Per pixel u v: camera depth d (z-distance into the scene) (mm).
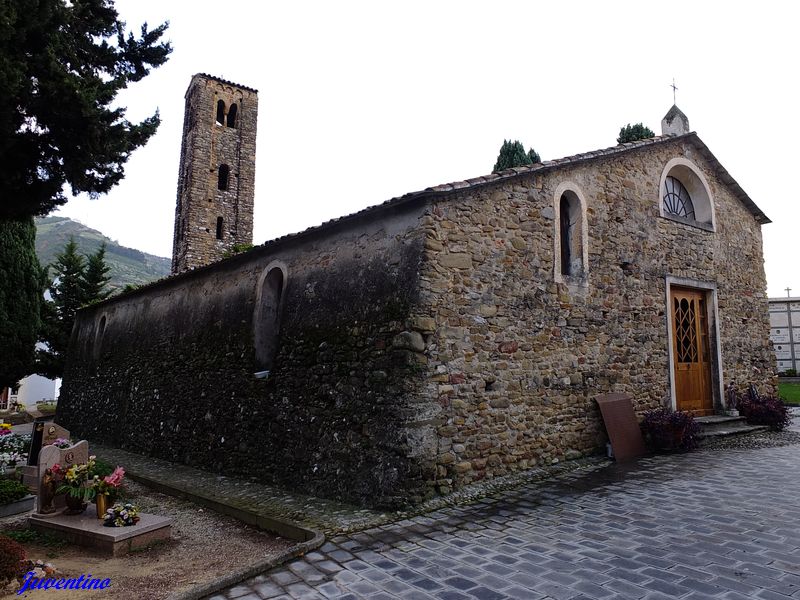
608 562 4332
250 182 21406
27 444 10938
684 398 10477
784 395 20641
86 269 25516
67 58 6492
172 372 11773
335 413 7184
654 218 10289
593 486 6805
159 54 7520
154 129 7309
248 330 9672
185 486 8352
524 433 7465
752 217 12859
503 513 5770
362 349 7039
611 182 9547
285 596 3893
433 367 6512
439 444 6422
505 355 7371
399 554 4688
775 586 3816
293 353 8234
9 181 6309
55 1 5910
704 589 3789
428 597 3795
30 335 13289
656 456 8594
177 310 12320
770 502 5918
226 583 4090
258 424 8672
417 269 6621
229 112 22047
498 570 4250
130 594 4363
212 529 6387
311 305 8172
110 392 14367
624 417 8727
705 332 11273
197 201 20062
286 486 7684
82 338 17656
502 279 7492
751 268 12531
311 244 8586
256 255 9906
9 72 5266
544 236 8211
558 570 4203
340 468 6867
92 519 6141
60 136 6285
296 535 5641
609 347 9000
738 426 10602
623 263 9508
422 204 6793
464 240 7094
